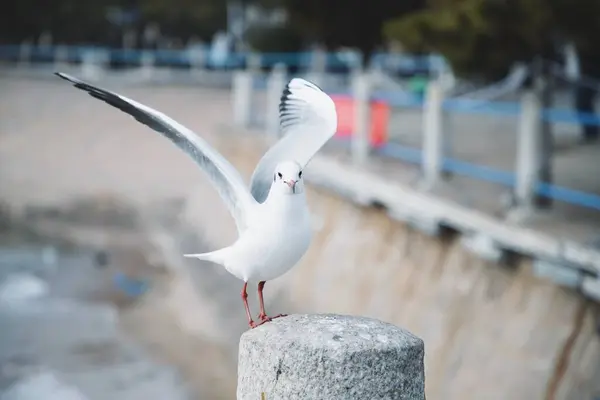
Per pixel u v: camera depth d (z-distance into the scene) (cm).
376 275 1179
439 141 1223
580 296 837
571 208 1066
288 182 465
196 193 2169
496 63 1138
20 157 2616
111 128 2911
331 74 2889
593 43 1158
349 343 412
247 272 483
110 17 4578
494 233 955
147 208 2206
